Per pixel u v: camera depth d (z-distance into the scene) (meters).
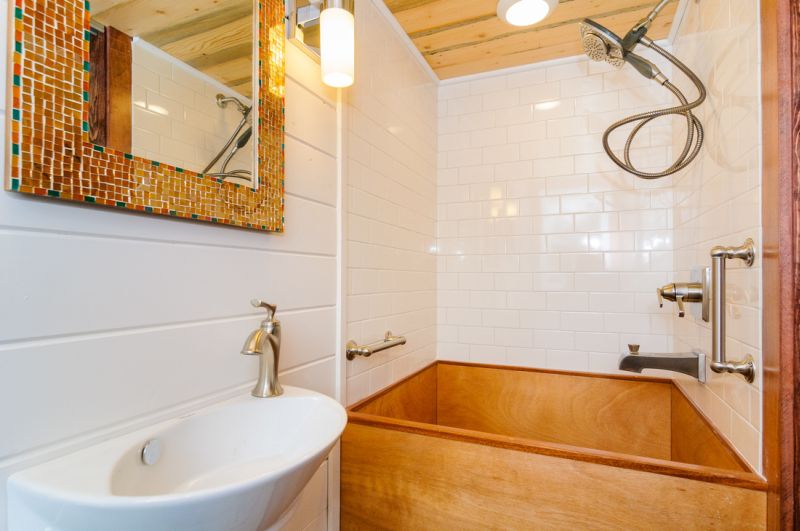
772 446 0.84
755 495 0.87
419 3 1.58
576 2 1.56
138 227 0.73
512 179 2.05
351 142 1.40
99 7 0.67
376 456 1.22
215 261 0.89
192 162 0.83
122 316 0.70
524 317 2.01
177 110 0.80
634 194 1.84
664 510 0.94
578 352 1.91
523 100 2.04
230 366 0.91
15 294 0.57
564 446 1.03
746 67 0.98
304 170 1.17
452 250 2.16
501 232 2.07
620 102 1.87
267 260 1.03
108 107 0.68
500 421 2.01
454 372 2.12
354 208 1.42
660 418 1.75
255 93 0.98
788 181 0.79
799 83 0.78
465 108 2.15
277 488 0.58
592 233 1.90
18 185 0.56
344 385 1.32
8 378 0.56
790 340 0.79
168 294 0.78
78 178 0.63
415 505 1.16
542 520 1.02
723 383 1.14
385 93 1.65
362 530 1.24
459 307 2.14
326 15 1.07
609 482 0.98
